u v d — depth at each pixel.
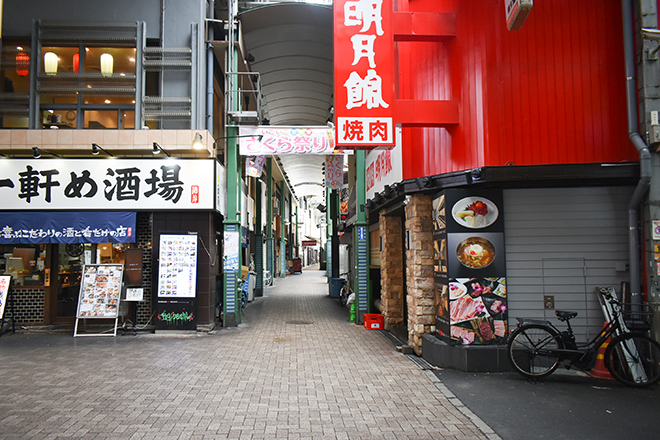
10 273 9.38
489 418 4.45
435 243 6.74
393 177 7.88
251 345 7.92
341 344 8.02
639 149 5.65
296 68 13.41
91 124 9.21
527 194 6.31
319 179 32.78
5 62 9.10
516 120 6.00
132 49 9.38
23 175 8.88
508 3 5.29
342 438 3.98
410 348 7.22
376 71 6.11
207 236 9.33
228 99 9.78
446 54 6.61
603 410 4.66
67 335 8.74
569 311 5.92
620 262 6.16
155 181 9.04
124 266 9.09
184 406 4.78
